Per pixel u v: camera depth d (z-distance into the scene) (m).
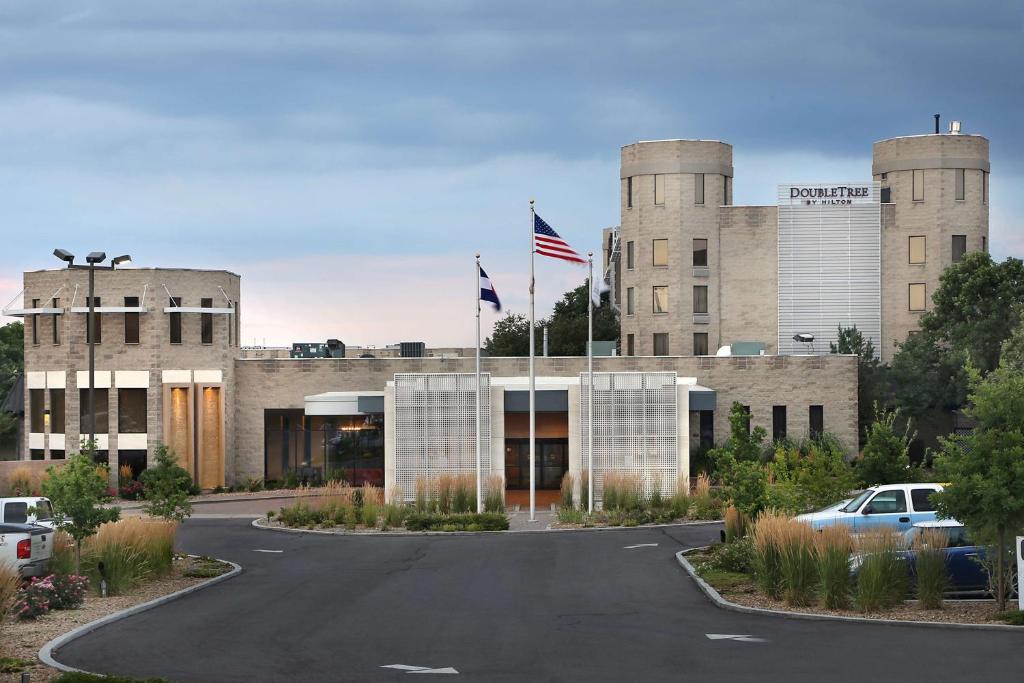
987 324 71.38
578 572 31.56
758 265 82.00
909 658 18.84
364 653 19.89
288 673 18.12
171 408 63.88
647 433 52.53
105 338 63.62
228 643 20.97
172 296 63.88
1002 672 17.64
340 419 66.69
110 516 28.47
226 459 65.06
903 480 37.84
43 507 32.50
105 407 63.44
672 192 82.12
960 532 25.45
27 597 24.19
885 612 23.69
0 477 57.72
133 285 63.59
